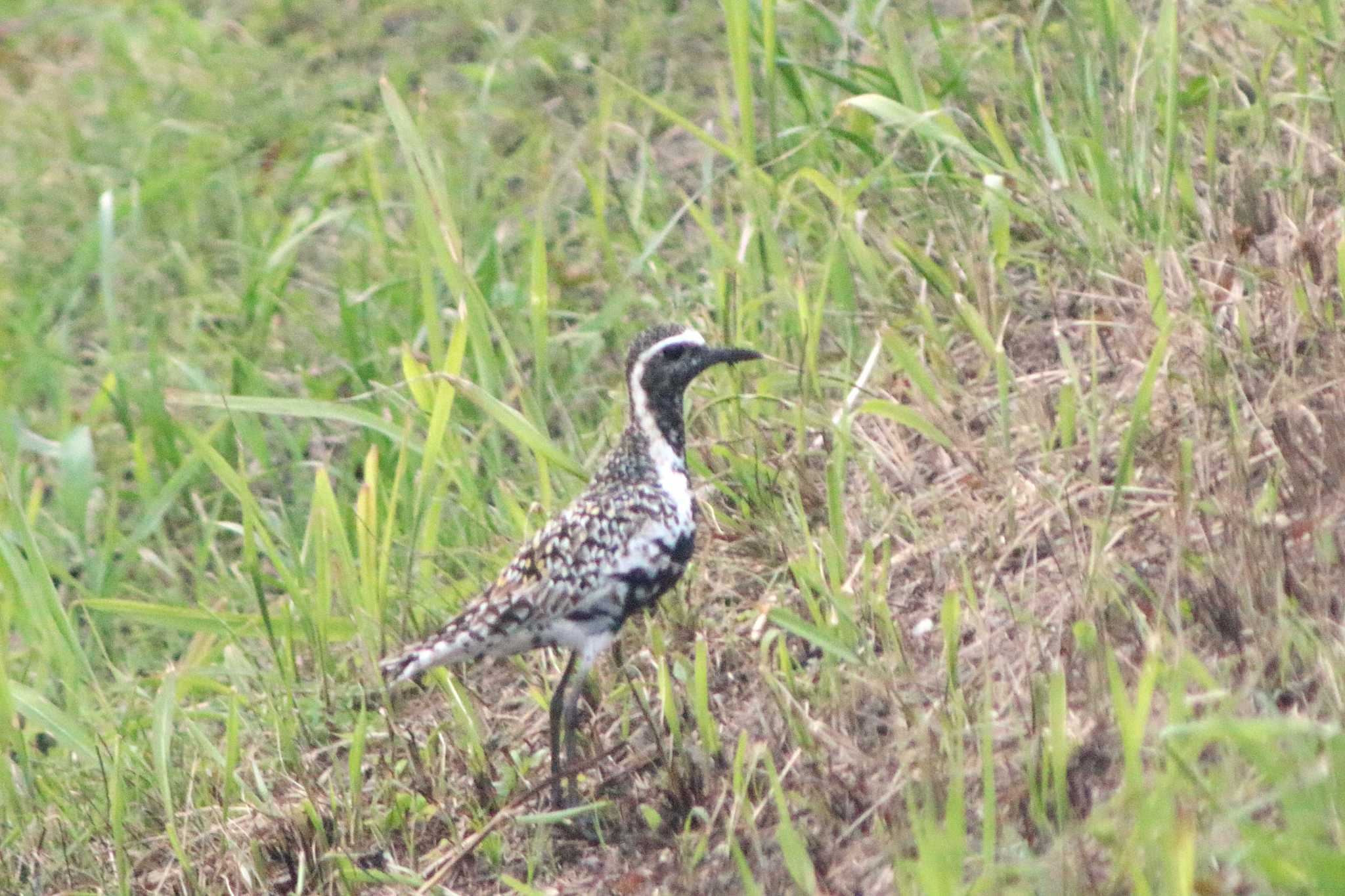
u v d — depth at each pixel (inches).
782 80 595.8
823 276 502.9
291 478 584.4
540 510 477.4
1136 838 277.1
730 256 492.7
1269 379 408.8
